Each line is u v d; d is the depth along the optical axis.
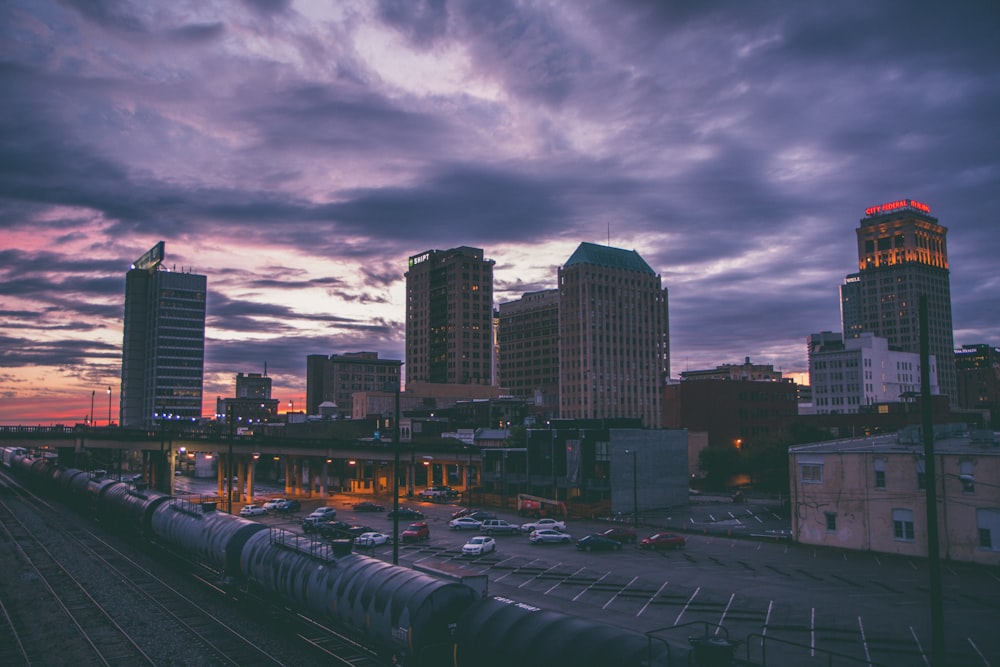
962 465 44.72
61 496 76.25
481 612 19.91
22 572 41.97
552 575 41.44
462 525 63.38
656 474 80.00
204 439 98.12
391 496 101.62
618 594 36.06
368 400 180.75
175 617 31.33
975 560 43.81
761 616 31.48
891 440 54.72
